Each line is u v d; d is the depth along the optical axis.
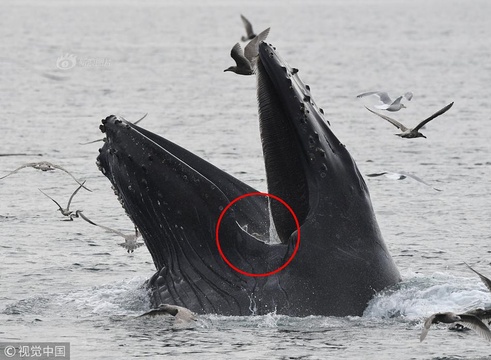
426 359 64.75
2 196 127.62
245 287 70.69
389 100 86.06
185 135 183.88
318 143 71.38
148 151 72.19
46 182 138.00
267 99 72.81
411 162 155.75
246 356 64.75
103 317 74.31
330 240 70.56
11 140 176.88
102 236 106.44
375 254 71.94
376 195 130.25
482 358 65.25
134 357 65.12
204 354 65.31
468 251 99.25
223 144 171.75
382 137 184.75
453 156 161.38
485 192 131.62
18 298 81.31
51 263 94.06
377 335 68.38
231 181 74.50
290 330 68.75
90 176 142.25
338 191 71.25
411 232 108.31
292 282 70.12
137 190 72.00
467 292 75.25
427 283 76.25
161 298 72.50
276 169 71.94
